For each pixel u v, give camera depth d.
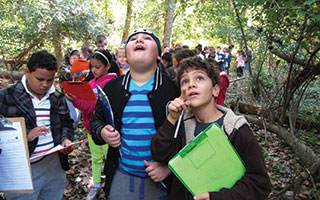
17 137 1.43
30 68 1.53
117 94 1.42
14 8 5.55
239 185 1.05
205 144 1.08
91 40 7.31
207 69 1.20
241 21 3.06
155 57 1.41
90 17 6.97
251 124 4.68
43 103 1.70
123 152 1.41
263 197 1.05
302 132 3.87
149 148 1.37
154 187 1.40
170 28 11.20
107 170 1.49
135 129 1.36
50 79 1.60
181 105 1.15
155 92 1.38
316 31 2.26
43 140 1.69
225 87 2.40
